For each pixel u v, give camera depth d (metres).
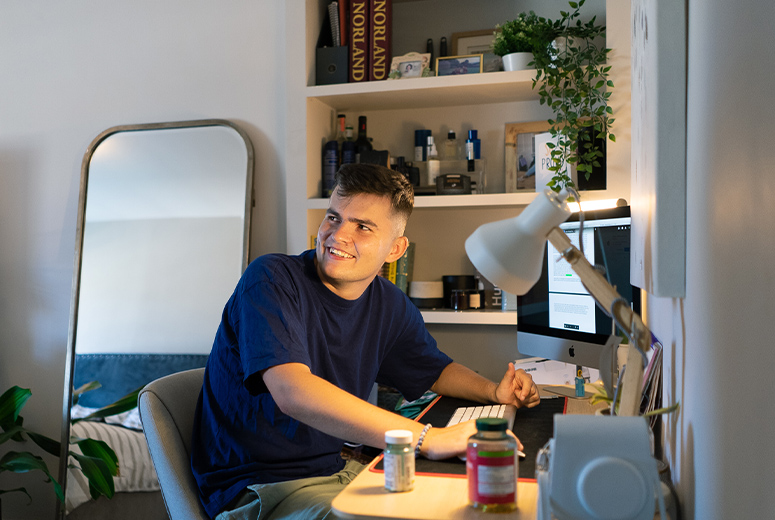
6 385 2.88
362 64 2.45
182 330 2.67
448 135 2.50
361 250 1.52
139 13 2.79
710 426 0.86
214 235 2.66
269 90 2.64
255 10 2.66
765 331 0.64
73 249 2.84
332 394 1.25
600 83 2.09
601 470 0.84
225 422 1.53
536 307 2.04
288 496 1.42
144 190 2.74
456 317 2.33
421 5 2.61
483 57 2.34
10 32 2.94
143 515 2.60
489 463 0.95
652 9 1.06
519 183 2.46
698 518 0.93
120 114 2.81
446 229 2.59
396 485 1.03
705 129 0.89
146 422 1.55
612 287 1.01
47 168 2.88
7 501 2.85
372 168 1.56
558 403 1.70
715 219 0.84
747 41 0.69
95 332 2.74
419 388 1.83
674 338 1.16
